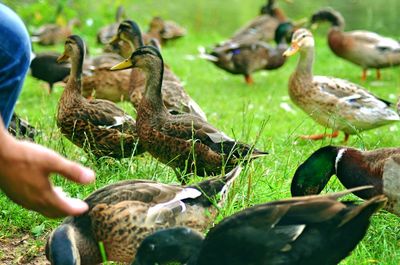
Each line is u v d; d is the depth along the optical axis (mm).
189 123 8039
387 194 6566
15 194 3158
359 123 10945
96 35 20156
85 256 5586
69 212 3199
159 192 5773
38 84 15281
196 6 26781
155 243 5027
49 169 3066
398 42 16250
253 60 15992
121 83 12727
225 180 6055
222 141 7898
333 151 6816
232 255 4938
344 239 4992
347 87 11070
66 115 8859
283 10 24375
